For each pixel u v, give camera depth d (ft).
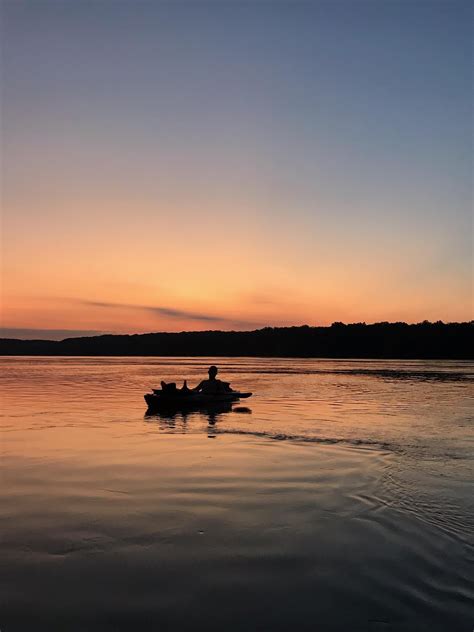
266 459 34.83
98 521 22.65
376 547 19.83
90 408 65.87
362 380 131.75
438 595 16.24
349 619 14.92
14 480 29.37
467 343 471.62
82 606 15.66
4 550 19.60
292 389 101.86
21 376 143.43
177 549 19.69
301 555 19.12
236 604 15.75
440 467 32.53
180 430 47.65
